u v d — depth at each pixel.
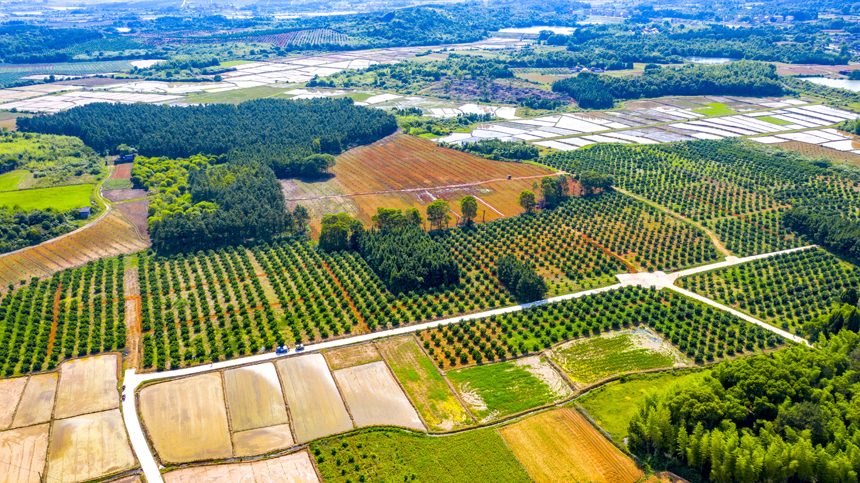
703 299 171.88
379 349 149.25
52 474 113.38
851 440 106.62
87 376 138.75
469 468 114.69
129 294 171.75
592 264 190.62
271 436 122.62
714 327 158.50
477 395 134.50
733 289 177.75
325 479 112.50
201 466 115.25
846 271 185.75
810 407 111.81
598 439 121.31
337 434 122.62
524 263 189.50
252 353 147.25
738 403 115.62
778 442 106.75
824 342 142.38
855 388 119.81
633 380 138.75
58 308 164.38
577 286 179.12
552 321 161.62
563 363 145.38
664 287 178.12
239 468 114.94
